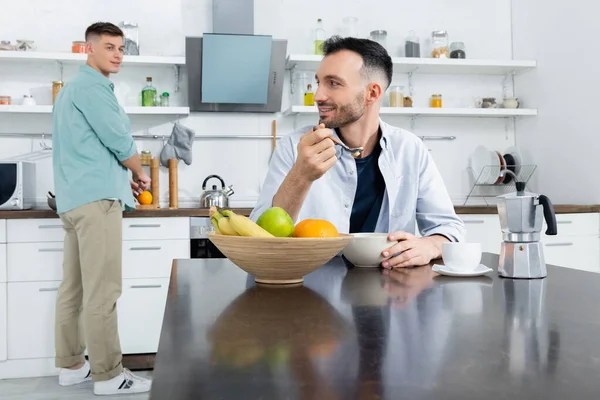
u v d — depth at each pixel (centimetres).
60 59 333
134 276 300
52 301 294
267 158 373
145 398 250
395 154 158
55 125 255
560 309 70
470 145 400
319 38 363
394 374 44
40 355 292
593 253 326
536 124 384
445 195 160
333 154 113
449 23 400
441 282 94
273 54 351
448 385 41
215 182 368
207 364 47
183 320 65
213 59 341
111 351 250
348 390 40
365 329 60
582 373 44
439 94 386
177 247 304
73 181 243
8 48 333
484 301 76
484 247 328
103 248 244
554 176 368
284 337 56
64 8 354
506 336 56
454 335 57
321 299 78
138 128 363
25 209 312
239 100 354
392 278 100
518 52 402
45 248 293
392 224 159
